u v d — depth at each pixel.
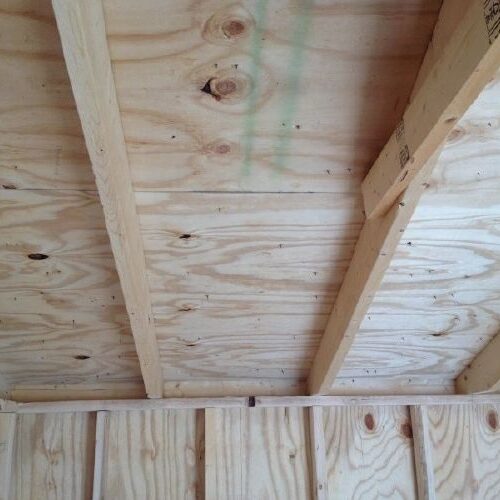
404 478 1.97
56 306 1.60
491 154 1.25
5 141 1.15
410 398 2.01
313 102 1.10
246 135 1.16
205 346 1.81
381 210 1.22
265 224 1.36
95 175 1.09
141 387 1.99
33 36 0.99
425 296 1.65
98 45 0.92
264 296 1.60
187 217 1.33
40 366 1.88
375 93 1.09
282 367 1.96
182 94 1.08
